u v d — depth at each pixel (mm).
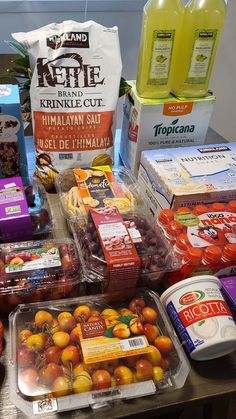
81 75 823
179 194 734
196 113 897
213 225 721
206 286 607
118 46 835
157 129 899
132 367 542
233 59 1558
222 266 677
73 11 1428
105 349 538
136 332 563
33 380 516
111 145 914
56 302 627
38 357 539
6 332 612
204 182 773
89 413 517
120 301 651
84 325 565
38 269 633
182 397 549
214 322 566
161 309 628
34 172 922
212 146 910
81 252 678
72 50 800
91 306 629
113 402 530
